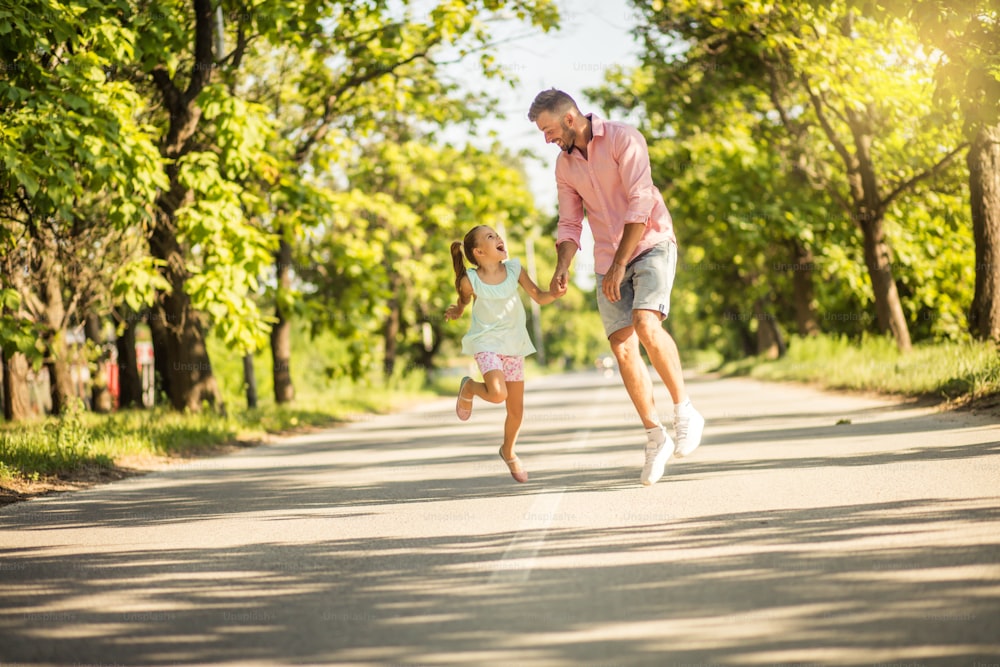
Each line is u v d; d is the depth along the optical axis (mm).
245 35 17250
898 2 11047
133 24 13906
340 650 3842
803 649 3561
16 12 10789
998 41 11250
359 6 17969
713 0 18234
